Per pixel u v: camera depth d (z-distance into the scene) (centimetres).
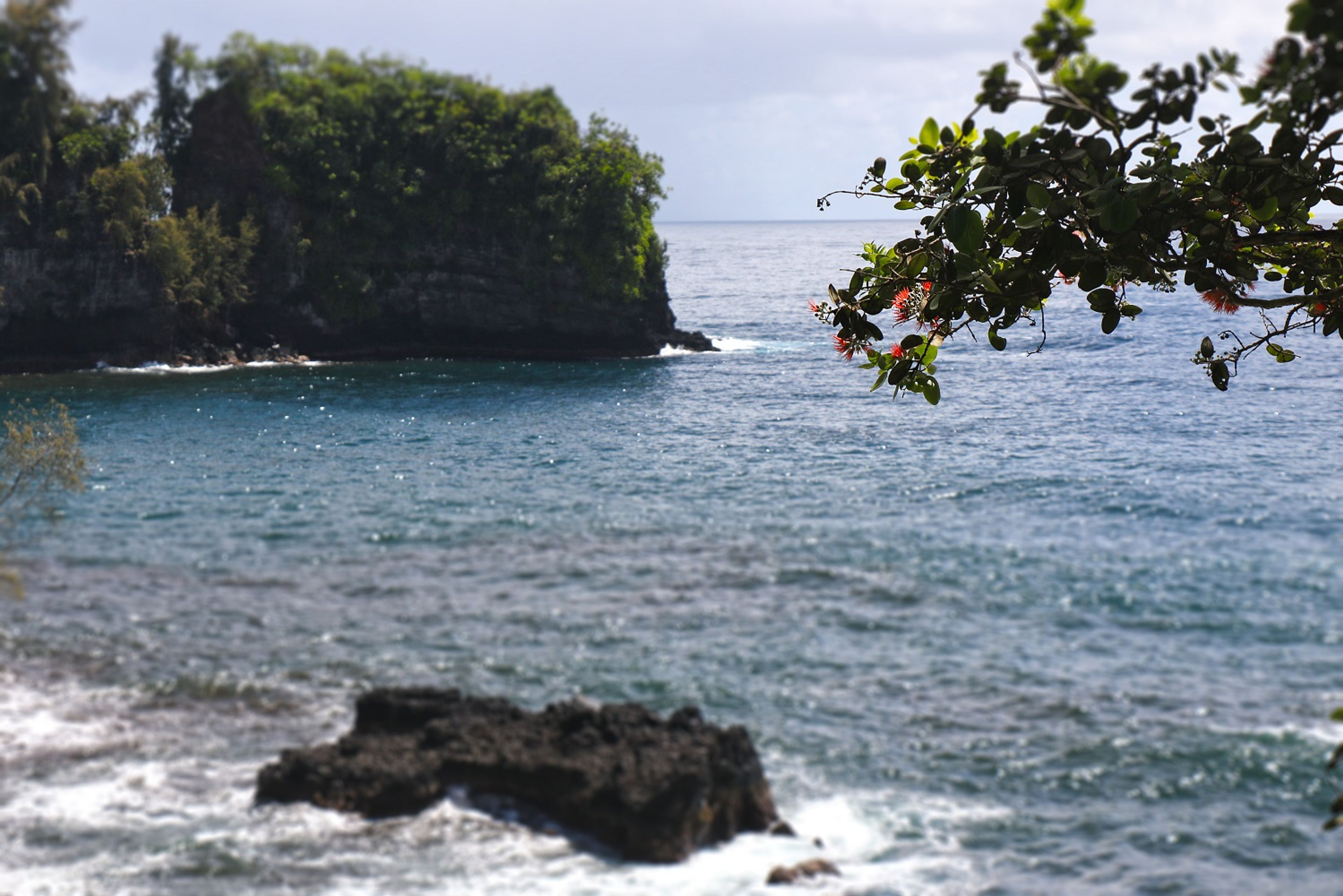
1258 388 8488
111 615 3422
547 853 2141
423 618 3447
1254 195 489
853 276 575
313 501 4966
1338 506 4697
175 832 2192
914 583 3728
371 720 2530
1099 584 3688
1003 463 5741
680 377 9319
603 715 2419
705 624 3378
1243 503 4762
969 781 2450
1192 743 2581
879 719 2739
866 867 2144
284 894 2005
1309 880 2092
